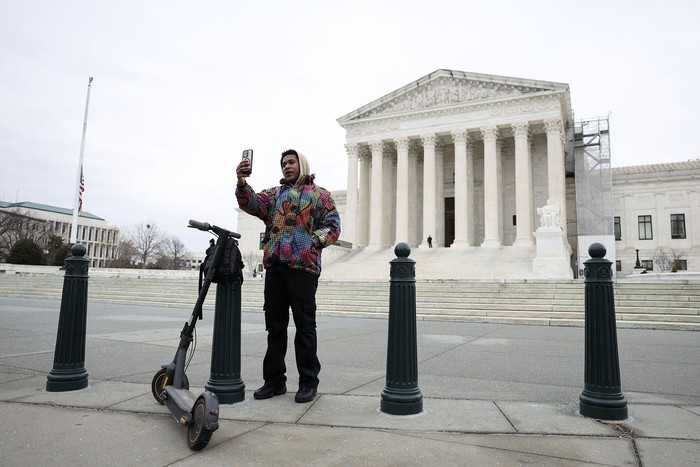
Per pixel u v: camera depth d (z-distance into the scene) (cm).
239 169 505
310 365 534
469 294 2120
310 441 397
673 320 1599
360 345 1026
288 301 550
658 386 639
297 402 516
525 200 4456
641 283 1930
